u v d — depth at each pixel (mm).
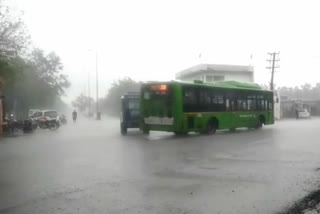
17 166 11977
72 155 14547
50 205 7270
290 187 8594
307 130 26469
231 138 20500
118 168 11305
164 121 21547
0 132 28766
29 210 6953
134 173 10461
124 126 25438
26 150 16672
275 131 25547
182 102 21266
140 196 7902
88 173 10539
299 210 6828
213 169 10977
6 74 30203
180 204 7266
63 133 28312
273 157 13266
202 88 22562
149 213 6695
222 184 8969
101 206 7156
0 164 12461
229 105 24625
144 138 21438
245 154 14125
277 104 50000
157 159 13086
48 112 37469
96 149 16422
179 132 21797
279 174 10133
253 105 27031
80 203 7383
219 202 7387
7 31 29391
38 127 36781
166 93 21438
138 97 25859
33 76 57438
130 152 15094
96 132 28484
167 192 8227
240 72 54188
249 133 23906
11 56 30156
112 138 22016
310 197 7684
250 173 10305
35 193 8227
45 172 10805
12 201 7590
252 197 7734
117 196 7906
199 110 22328
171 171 10719
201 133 23469
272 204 7203
